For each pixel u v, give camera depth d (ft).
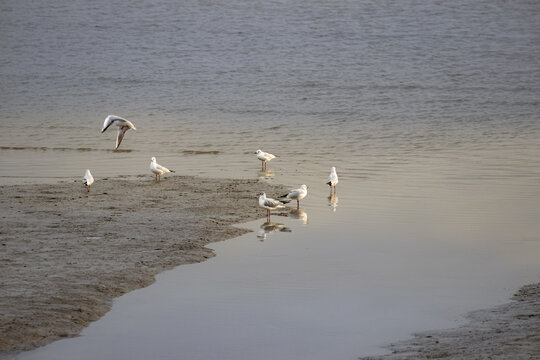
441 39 236.84
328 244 66.44
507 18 260.83
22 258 59.72
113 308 50.57
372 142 125.18
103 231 68.69
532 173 97.60
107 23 278.26
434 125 140.15
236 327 47.60
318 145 123.54
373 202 83.20
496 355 41.32
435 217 75.97
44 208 77.77
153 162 93.61
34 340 44.88
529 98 166.40
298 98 171.42
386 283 55.72
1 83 199.21
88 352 43.68
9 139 133.18
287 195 80.64
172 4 302.25
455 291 53.78
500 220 74.43
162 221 73.15
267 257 62.39
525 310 49.03
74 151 121.90
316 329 47.09
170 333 46.60
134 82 196.95
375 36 242.78
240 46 237.86
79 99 177.47
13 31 270.46
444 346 43.42
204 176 98.89
